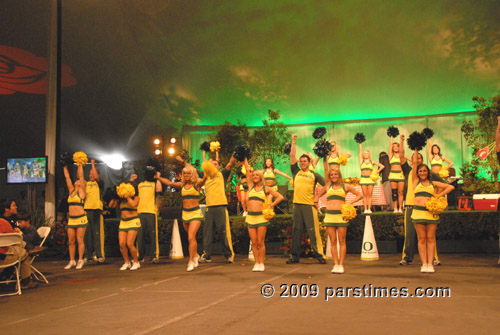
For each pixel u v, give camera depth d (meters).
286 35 22.12
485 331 3.72
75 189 9.69
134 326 4.27
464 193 14.18
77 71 21.67
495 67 21.23
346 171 24.44
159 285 6.73
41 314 5.07
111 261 10.87
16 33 19.36
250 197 7.86
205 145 9.73
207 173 8.50
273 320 4.27
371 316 4.32
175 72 23.44
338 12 21.14
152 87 23.77
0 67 19.91
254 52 22.80
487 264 8.10
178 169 16.83
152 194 10.02
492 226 9.91
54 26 13.38
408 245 8.16
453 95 22.67
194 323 4.27
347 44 22.06
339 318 4.27
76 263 10.09
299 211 8.87
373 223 10.52
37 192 20.47
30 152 23.22
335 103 24.17
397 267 7.88
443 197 6.96
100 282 7.37
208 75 23.80
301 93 24.08
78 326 4.39
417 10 20.41
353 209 7.04
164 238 11.76
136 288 6.56
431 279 6.39
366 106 23.95
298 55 22.73
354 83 23.27
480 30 20.23
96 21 20.47
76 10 19.84
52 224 12.57
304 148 24.84
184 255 11.51
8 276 7.12
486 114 19.19
